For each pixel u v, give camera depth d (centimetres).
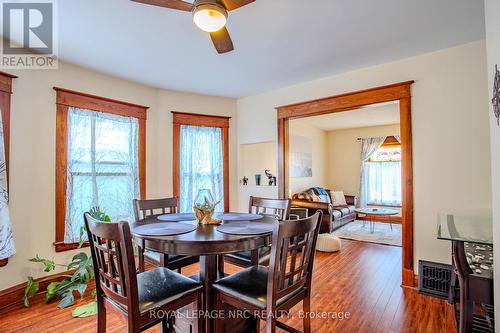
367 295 257
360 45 255
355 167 734
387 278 299
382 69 299
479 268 168
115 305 146
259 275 176
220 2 154
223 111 430
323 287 275
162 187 381
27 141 260
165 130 388
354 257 373
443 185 263
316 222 162
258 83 365
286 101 380
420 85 276
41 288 262
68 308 233
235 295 156
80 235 280
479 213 246
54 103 282
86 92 309
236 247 155
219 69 314
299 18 209
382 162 688
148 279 166
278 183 389
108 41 245
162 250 156
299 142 626
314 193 601
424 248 270
